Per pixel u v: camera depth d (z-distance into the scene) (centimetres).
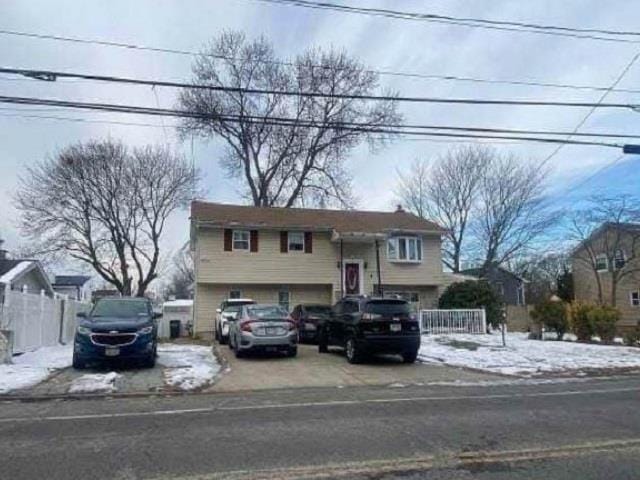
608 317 2564
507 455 687
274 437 781
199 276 3222
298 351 2123
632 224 4175
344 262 3450
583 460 664
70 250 4244
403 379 1460
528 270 5559
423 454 693
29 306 1884
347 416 929
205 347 2253
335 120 4162
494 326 3175
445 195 4888
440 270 3606
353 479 602
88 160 4231
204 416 937
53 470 632
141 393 1219
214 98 4097
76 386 1271
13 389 1234
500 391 1234
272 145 4309
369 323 1723
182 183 5184
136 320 1597
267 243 3347
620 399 1107
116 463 659
